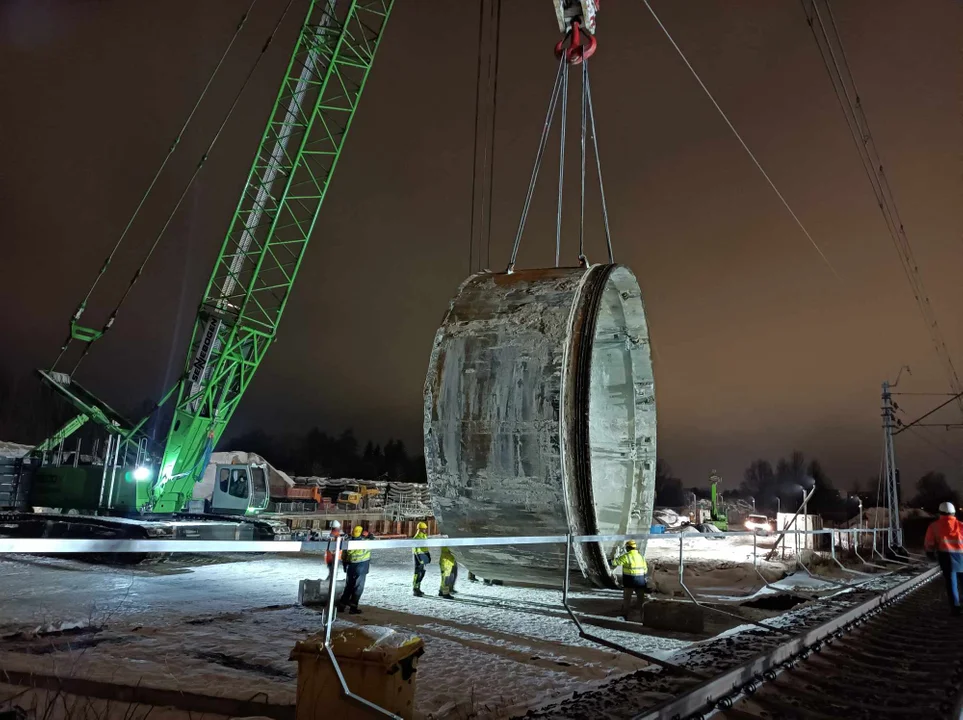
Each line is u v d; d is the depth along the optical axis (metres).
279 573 17.22
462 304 13.46
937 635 10.31
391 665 4.66
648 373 16.62
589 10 13.28
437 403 12.64
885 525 47.56
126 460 24.06
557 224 14.14
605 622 10.89
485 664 7.84
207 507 26.23
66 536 20.88
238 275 25.48
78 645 8.36
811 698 6.50
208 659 7.77
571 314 12.29
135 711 6.11
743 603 13.78
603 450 16.95
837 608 11.96
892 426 39.19
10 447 45.53
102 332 24.31
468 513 12.38
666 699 5.82
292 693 6.43
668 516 46.22
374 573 17.72
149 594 12.98
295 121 27.11
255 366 25.81
